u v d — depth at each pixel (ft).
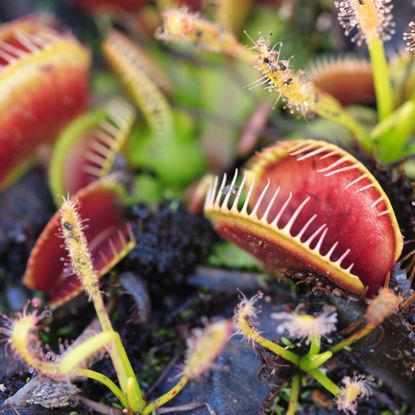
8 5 0.58
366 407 0.44
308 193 0.42
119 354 0.41
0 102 0.47
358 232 0.41
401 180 0.44
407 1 0.55
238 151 0.53
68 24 0.58
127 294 0.46
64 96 0.50
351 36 0.55
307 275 0.42
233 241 0.44
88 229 0.46
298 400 0.44
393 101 0.49
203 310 0.47
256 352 0.44
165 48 0.55
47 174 0.53
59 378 0.40
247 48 0.46
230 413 0.43
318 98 0.44
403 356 0.42
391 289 0.41
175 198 0.51
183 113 0.54
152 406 0.42
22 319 0.39
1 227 0.51
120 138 0.50
